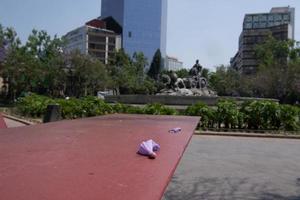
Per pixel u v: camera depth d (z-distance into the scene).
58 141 3.41
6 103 52.69
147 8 140.88
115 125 5.32
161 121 6.44
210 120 19.30
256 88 71.56
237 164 10.59
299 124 19.28
